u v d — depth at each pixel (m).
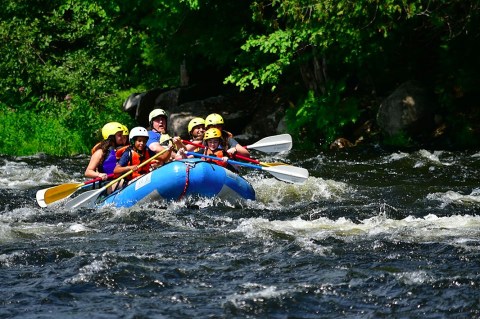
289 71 57.34
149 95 59.72
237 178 32.22
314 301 20.31
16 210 31.64
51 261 23.59
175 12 53.16
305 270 22.50
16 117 56.09
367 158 45.41
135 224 28.58
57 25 67.50
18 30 65.31
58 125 55.69
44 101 61.56
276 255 23.95
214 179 31.33
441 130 49.03
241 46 50.34
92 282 21.69
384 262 23.08
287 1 45.41
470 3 46.75
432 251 24.02
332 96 50.97
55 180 40.84
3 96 63.53
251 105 57.34
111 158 33.22
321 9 43.66
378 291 20.86
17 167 44.91
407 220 28.23
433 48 54.88
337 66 54.06
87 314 19.56
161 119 34.22
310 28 47.09
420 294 20.59
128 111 60.47
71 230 27.78
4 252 24.53
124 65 67.56
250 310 19.78
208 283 21.62
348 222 28.19
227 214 29.97
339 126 50.62
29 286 21.48
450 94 49.62
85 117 56.91
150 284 21.55
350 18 44.84
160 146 33.62
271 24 49.59
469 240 25.11
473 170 40.38
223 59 55.53
